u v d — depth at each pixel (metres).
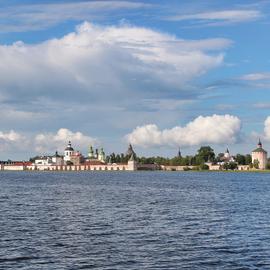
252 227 73.19
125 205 110.62
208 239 62.03
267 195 153.75
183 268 47.25
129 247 56.75
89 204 112.75
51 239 61.66
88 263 48.91
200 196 146.50
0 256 51.53
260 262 49.56
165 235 65.19
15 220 80.44
